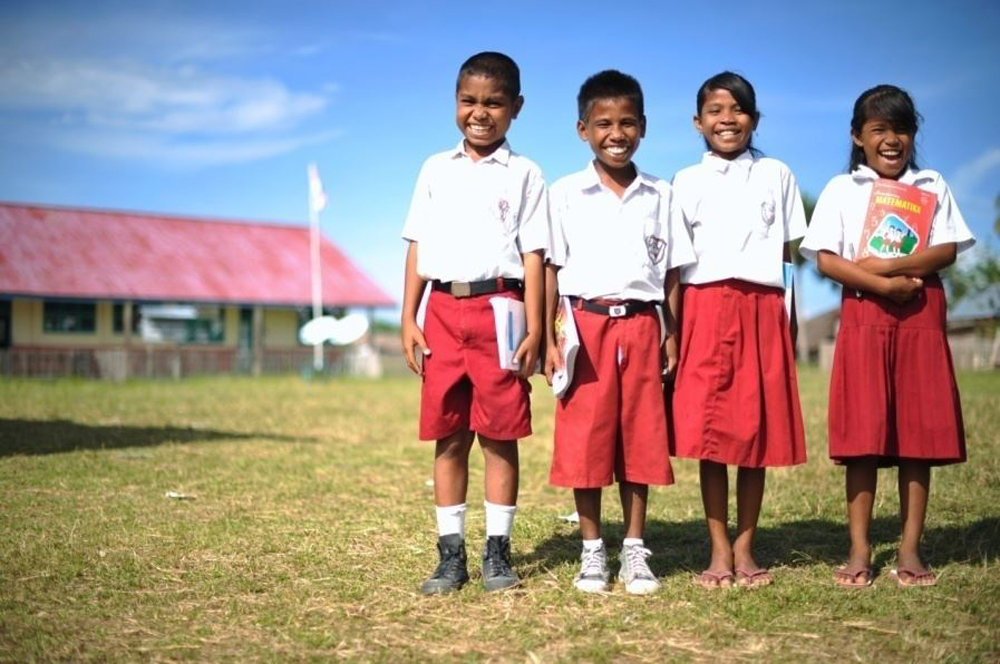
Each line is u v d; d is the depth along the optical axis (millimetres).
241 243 33781
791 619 3705
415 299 4316
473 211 4164
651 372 4145
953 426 4141
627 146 4133
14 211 31203
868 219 4246
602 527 5398
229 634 3607
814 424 9578
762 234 4195
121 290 28906
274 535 5180
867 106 4273
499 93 4145
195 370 29453
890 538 5043
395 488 6797
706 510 4246
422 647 3455
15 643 3465
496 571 4145
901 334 4172
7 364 26438
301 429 11055
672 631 3592
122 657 3355
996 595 3936
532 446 9406
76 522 5410
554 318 4227
